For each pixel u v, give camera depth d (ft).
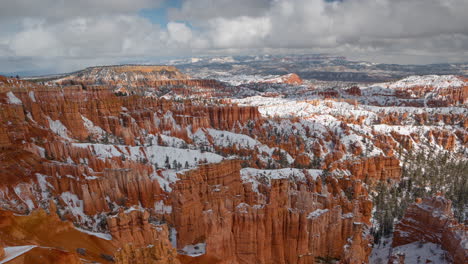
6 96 352.90
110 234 185.88
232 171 299.99
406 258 205.16
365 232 254.68
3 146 264.11
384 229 289.53
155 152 382.01
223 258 187.52
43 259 115.14
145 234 184.24
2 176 232.73
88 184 255.29
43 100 403.34
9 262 109.50
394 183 431.02
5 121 302.86
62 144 304.91
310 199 240.94
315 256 215.51
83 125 418.10
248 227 189.98
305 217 196.95
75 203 249.34
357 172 416.87
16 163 253.24
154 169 331.77
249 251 190.49
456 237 185.47
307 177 359.66
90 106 456.45
